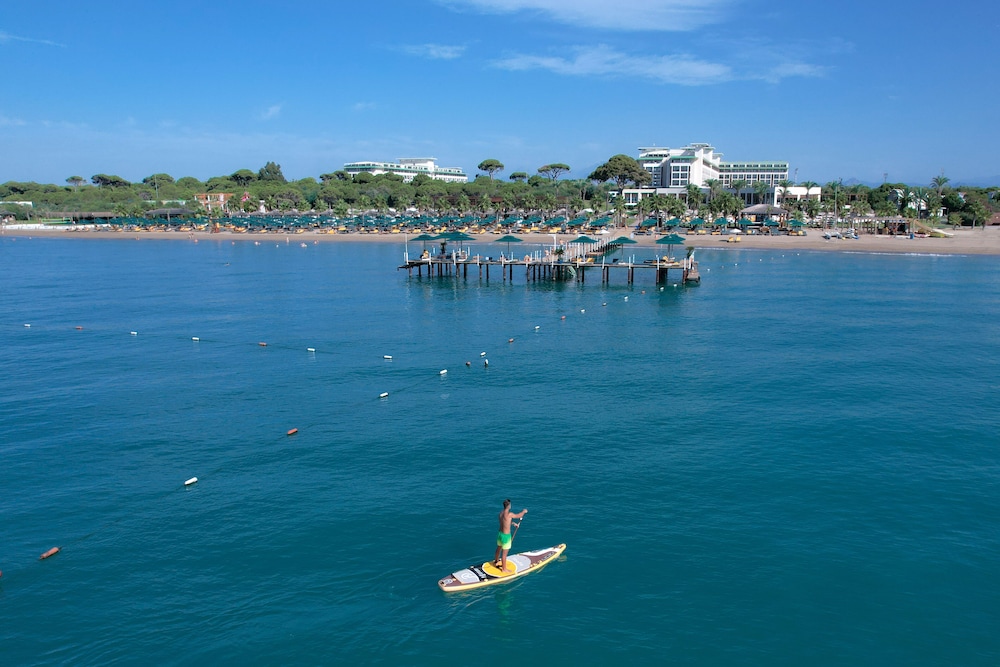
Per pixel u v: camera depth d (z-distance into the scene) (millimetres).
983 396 46875
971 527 29078
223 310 84375
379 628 22984
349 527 29250
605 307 85188
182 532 29156
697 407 44750
